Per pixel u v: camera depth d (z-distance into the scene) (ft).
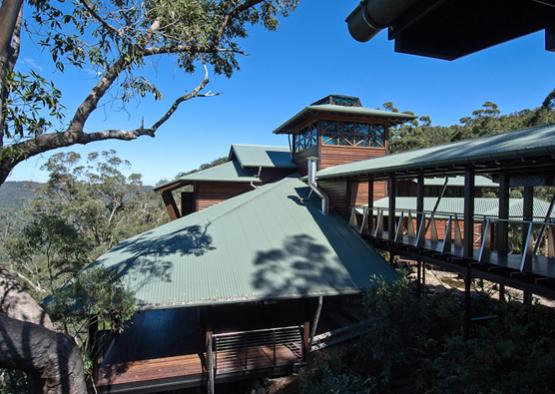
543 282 18.20
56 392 13.70
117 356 27.17
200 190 56.90
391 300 22.95
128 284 23.91
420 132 119.65
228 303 23.36
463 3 6.20
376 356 22.79
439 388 18.93
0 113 12.23
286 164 58.59
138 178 116.26
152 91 19.30
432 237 29.63
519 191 73.36
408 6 5.51
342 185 39.81
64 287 19.75
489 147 20.95
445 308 28.91
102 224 83.10
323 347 27.20
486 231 21.65
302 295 24.82
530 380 15.98
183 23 20.16
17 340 12.64
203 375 24.67
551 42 6.31
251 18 26.40
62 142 16.90
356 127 49.73
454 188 63.46
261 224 34.32
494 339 20.76
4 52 12.67
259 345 28.55
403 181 58.90
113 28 17.31
